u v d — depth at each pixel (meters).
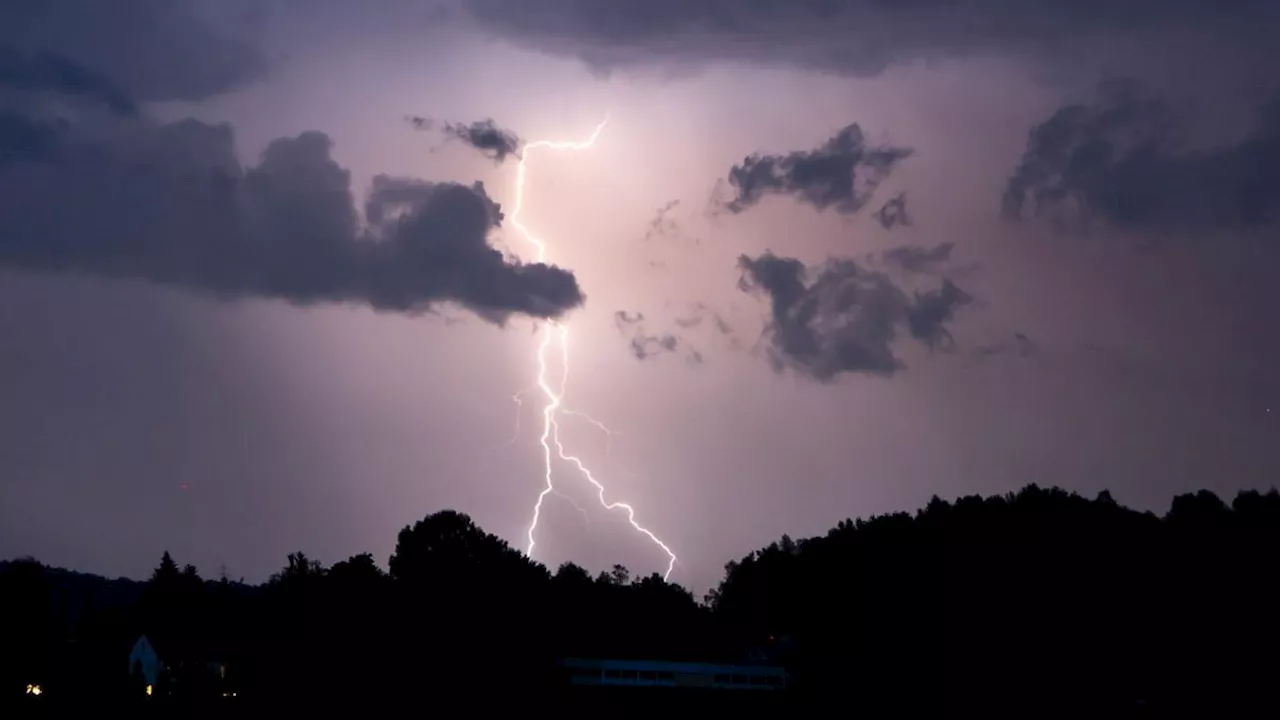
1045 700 70.06
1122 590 75.81
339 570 80.44
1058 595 75.44
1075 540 82.12
